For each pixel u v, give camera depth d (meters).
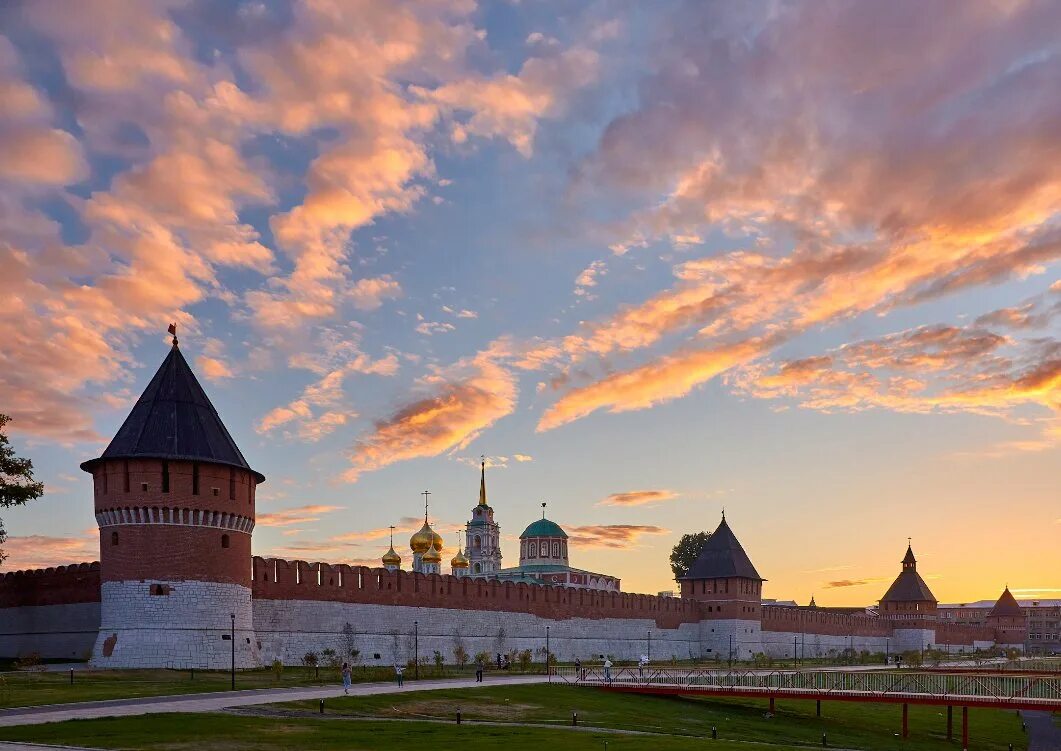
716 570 151.38
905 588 198.00
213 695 58.50
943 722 87.25
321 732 46.34
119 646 73.06
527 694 70.69
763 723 75.38
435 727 50.91
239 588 79.06
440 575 106.56
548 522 197.00
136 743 40.56
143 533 74.94
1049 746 79.19
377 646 96.81
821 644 170.50
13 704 51.78
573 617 126.56
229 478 79.12
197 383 82.62
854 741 72.25
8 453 80.56
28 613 88.56
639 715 68.25
